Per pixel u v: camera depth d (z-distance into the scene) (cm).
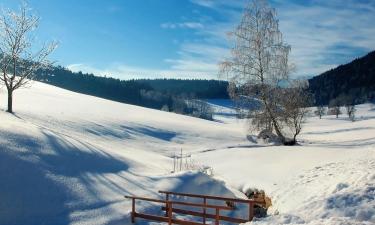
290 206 1633
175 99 16962
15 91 5028
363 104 16412
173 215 1766
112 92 15738
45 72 3244
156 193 1916
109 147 3136
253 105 4125
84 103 5616
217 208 1494
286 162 2711
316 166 2209
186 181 2089
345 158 2381
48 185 1692
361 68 19462
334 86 19425
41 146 2011
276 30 4084
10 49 2970
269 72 4069
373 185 1305
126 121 4694
